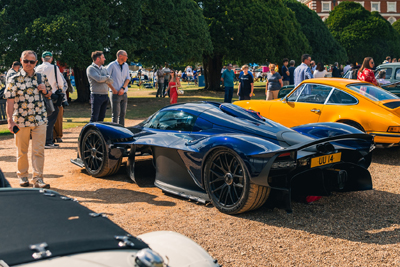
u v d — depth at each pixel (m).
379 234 3.45
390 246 3.19
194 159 4.12
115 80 8.05
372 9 74.88
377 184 5.12
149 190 4.79
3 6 17.25
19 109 4.65
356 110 6.39
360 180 4.23
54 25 15.74
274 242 3.28
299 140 3.91
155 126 5.07
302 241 3.30
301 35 30.69
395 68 11.67
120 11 17.58
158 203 4.29
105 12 17.02
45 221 1.56
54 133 8.35
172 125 4.82
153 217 3.86
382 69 12.02
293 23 30.33
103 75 7.45
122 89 7.98
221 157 3.94
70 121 12.20
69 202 1.83
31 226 1.50
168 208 4.13
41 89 4.72
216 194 4.06
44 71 7.45
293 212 4.01
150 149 4.92
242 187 3.73
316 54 34.22
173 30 20.70
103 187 4.92
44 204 1.75
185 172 4.33
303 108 7.04
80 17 16.36
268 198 3.92
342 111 6.53
